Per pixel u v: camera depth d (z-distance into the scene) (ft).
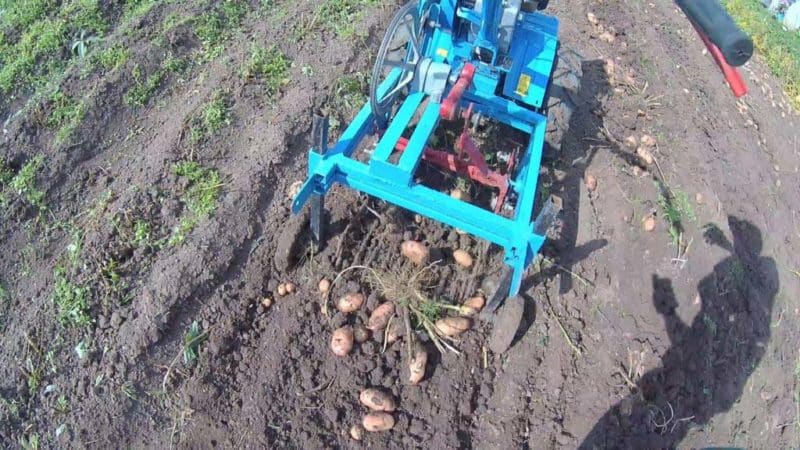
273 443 4.01
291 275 4.69
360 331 4.40
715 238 5.38
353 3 6.59
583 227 5.24
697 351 4.86
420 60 4.52
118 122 5.34
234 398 4.15
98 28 5.99
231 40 6.07
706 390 4.83
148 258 4.53
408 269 4.71
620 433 4.30
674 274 4.99
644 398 4.48
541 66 5.06
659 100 6.49
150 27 5.99
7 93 5.46
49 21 6.03
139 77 5.57
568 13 7.36
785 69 8.73
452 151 5.44
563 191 5.42
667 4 8.48
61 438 3.85
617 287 4.91
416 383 4.30
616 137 5.94
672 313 4.85
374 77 4.24
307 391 4.22
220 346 4.27
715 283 5.15
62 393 4.00
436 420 4.22
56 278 4.43
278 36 6.09
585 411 4.32
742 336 5.21
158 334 4.17
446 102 4.12
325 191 4.22
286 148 5.19
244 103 5.49
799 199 6.73
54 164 4.97
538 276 4.87
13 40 5.90
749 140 6.77
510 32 4.50
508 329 4.41
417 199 4.13
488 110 4.99
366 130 4.67
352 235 4.86
